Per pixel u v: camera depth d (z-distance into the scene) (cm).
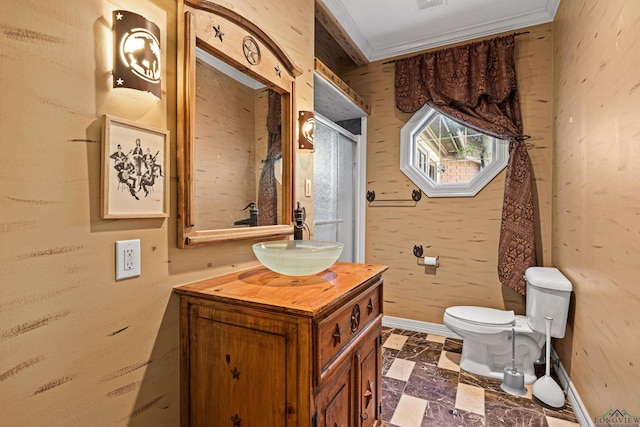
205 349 112
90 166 90
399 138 310
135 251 102
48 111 81
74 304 87
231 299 105
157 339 110
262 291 112
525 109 261
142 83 97
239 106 143
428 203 298
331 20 244
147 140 105
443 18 260
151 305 108
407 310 307
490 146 283
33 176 78
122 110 98
